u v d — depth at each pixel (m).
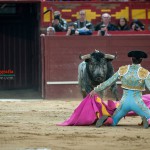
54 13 37.56
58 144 17.12
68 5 38.38
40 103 34.03
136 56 21.42
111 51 36.88
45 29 38.09
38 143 17.31
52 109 29.95
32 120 24.11
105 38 36.84
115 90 27.69
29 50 42.75
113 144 17.17
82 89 27.03
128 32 37.62
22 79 42.78
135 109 21.22
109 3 38.72
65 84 37.00
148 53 37.12
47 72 36.97
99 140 17.95
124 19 38.19
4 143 17.31
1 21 42.56
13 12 42.59
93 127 21.27
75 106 31.89
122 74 21.42
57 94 37.06
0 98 37.59
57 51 36.91
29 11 42.59
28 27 42.75
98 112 21.69
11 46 42.75
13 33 42.75
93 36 36.78
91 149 16.25
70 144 17.14
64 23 37.78
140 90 21.28
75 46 36.88
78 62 36.97
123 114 21.55
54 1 38.22
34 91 41.16
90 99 21.88
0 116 25.88
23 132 19.73
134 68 21.42
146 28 38.81
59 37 36.81
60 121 23.70
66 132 19.77
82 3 38.53
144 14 38.88
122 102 21.39
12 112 28.06
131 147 16.66
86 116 21.72
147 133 19.66
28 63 42.81
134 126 21.64
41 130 20.33
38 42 40.28
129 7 38.78
